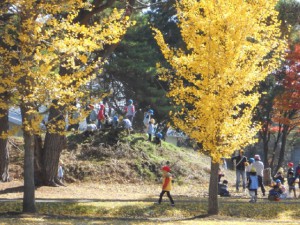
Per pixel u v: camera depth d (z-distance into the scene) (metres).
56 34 20.77
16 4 18.95
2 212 21.16
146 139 39.75
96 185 33.22
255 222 20.92
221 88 20.84
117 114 55.69
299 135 67.81
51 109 26.33
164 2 30.38
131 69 49.59
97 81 53.84
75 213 22.42
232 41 20.47
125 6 28.39
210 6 20.78
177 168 37.22
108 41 20.12
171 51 21.70
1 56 19.50
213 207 23.02
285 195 29.02
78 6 19.94
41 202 23.41
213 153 21.28
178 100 21.88
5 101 19.75
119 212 22.73
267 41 21.56
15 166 34.75
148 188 33.44
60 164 32.03
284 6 43.12
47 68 18.55
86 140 38.06
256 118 52.03
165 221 20.50
